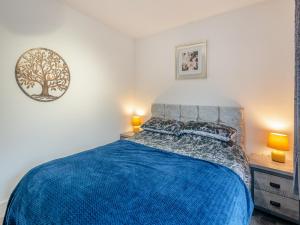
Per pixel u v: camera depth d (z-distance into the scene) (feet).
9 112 6.83
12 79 6.83
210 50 9.12
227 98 8.73
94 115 9.87
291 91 7.13
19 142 7.14
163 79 11.00
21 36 6.98
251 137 8.13
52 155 8.15
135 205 3.47
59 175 4.64
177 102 10.46
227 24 8.56
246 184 5.46
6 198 6.87
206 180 4.58
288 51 7.13
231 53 8.50
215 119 8.84
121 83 11.35
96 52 9.77
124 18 9.37
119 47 11.06
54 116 8.15
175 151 6.91
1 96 6.62
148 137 8.70
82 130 9.32
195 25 9.57
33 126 7.50
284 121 7.32
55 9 7.95
